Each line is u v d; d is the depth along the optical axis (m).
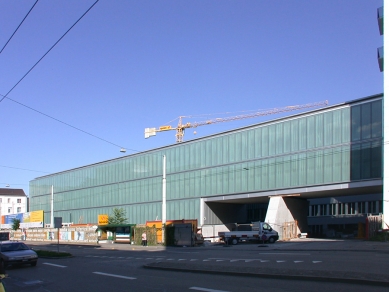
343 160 44.75
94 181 82.50
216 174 58.66
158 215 66.94
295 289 11.62
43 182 100.81
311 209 71.88
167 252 33.00
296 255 23.52
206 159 60.50
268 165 52.19
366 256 21.45
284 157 50.53
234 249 34.31
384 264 16.45
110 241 58.12
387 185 39.31
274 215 49.56
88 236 59.81
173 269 17.89
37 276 18.23
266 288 12.01
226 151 57.81
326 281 12.76
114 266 21.33
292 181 49.34
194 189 61.75
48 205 97.12
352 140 44.25
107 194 78.50
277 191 50.88
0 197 137.38
